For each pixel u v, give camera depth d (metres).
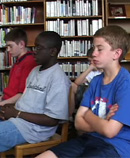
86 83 2.29
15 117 1.56
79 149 1.11
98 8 4.07
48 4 3.96
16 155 1.49
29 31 4.29
